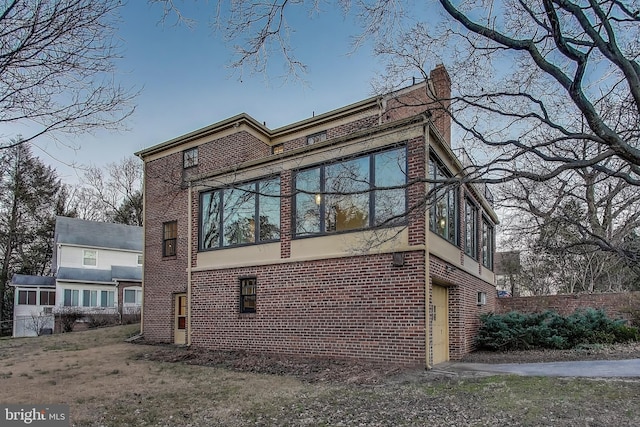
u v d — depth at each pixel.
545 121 5.30
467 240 14.30
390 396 7.17
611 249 5.92
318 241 11.41
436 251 10.36
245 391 7.93
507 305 19.00
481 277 16.14
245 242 13.02
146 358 12.30
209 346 13.33
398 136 10.32
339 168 11.20
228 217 13.56
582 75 4.55
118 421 6.24
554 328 13.05
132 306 29.84
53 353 13.68
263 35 5.71
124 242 33.91
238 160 15.51
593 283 21.77
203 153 16.59
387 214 10.19
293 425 5.88
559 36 4.67
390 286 10.09
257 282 12.49
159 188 17.34
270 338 11.97
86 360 12.04
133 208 39.97
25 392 8.05
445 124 14.06
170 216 16.70
